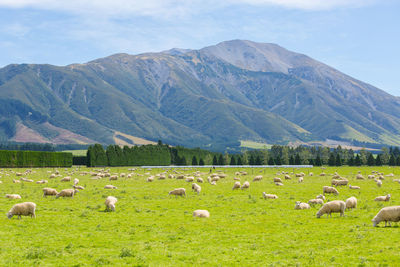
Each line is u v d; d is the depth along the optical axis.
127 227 27.41
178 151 181.62
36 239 23.36
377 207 35.75
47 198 42.09
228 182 68.62
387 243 21.45
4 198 41.28
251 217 31.25
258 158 167.25
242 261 19.03
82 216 31.27
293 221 29.42
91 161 138.50
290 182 67.69
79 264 18.45
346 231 25.17
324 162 184.25
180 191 45.91
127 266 18.28
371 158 164.62
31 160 121.75
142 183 65.38
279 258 19.48
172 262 18.89
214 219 30.42
